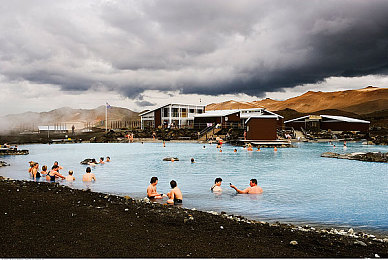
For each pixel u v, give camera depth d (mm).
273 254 6066
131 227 7598
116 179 18547
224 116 78062
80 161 30016
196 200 12500
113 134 76562
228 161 29188
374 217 9875
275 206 11398
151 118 91062
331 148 47688
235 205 11586
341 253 6281
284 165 25906
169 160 30297
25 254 5477
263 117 52719
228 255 5906
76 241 6328
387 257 6145
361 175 20094
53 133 85125
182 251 6027
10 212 8242
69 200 10500
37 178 18938
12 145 58938
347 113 192500
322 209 10930
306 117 85188
